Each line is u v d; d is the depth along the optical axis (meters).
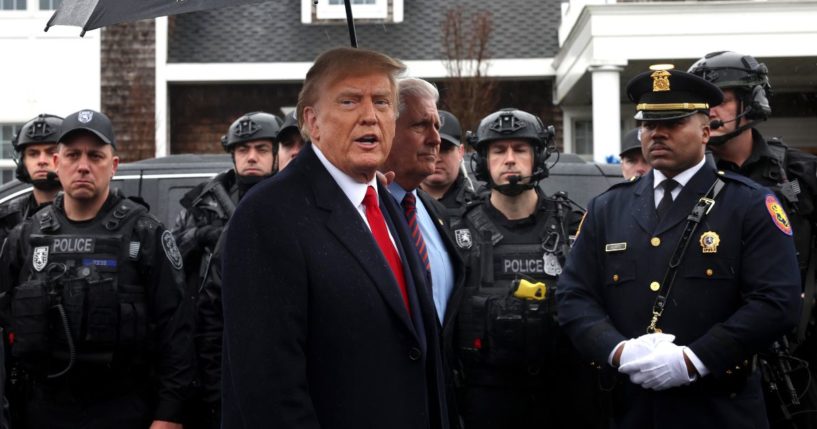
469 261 3.96
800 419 3.60
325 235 2.52
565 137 14.59
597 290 3.45
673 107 3.30
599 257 3.46
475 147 4.16
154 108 14.08
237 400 2.41
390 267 2.59
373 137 2.59
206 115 14.64
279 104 14.69
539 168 4.10
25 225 3.96
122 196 4.06
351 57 2.60
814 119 13.73
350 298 2.48
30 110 13.66
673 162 3.32
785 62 12.20
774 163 3.76
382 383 2.48
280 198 2.52
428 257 3.39
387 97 2.62
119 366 3.79
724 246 3.20
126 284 3.83
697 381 3.15
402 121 3.27
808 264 3.74
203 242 4.45
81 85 13.80
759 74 3.76
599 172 6.08
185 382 3.89
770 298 3.08
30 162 5.08
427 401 2.61
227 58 14.46
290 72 14.36
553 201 4.14
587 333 3.32
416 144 3.27
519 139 4.00
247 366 2.39
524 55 14.46
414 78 3.34
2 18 13.66
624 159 5.59
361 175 2.65
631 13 11.83
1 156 13.69
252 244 2.46
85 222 3.91
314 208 2.55
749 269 3.16
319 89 2.62
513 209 4.05
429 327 2.70
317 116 2.64
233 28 14.79
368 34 14.62
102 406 3.78
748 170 3.80
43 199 5.12
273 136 4.95
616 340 3.23
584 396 3.78
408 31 14.62
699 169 3.35
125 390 3.82
